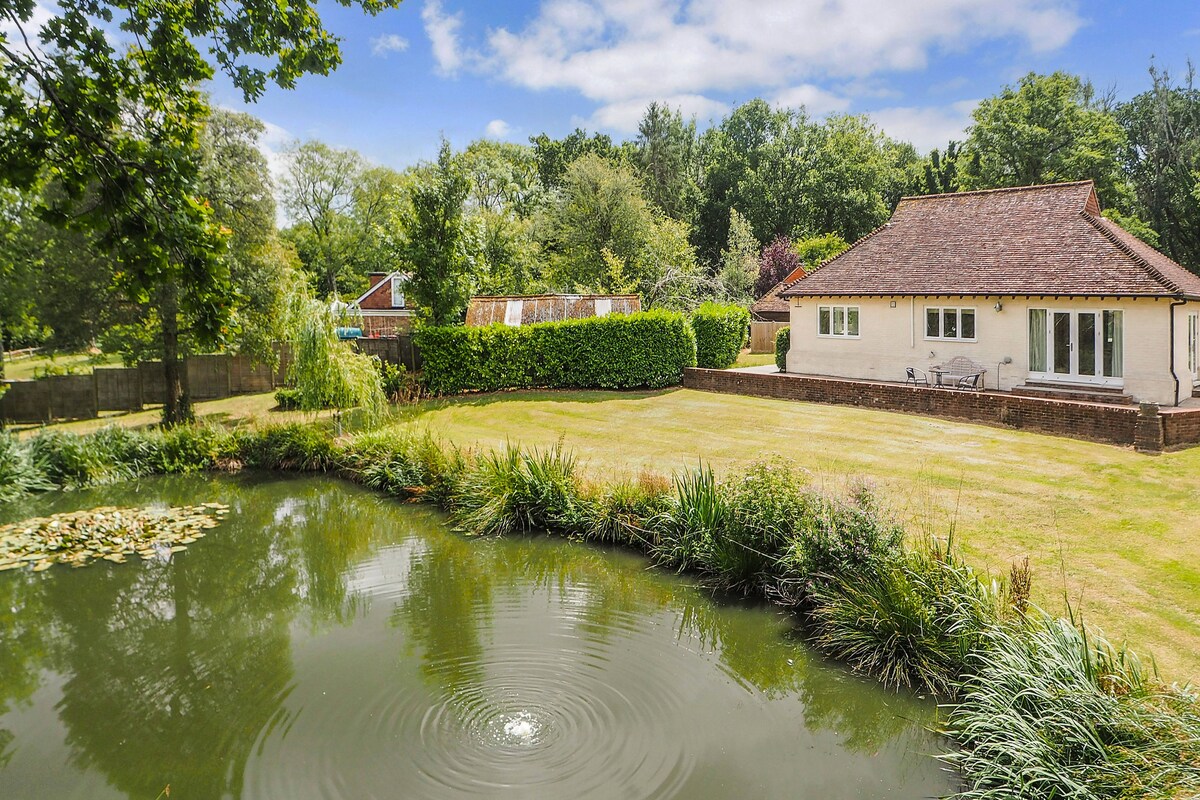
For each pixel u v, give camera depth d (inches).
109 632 374.9
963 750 254.4
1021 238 959.0
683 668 321.7
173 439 738.2
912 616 307.6
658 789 236.7
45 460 690.2
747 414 842.2
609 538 492.1
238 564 476.1
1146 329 794.2
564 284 1863.9
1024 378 895.1
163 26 382.0
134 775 249.3
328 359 736.3
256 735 272.2
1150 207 1915.6
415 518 568.7
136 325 910.4
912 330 997.8
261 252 971.9
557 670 320.2
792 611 376.8
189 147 401.7
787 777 243.4
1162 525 429.7
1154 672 252.7
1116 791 200.2
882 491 514.9
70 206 363.3
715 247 2699.3
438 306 1106.1
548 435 772.6
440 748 260.8
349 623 377.4
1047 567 371.2
